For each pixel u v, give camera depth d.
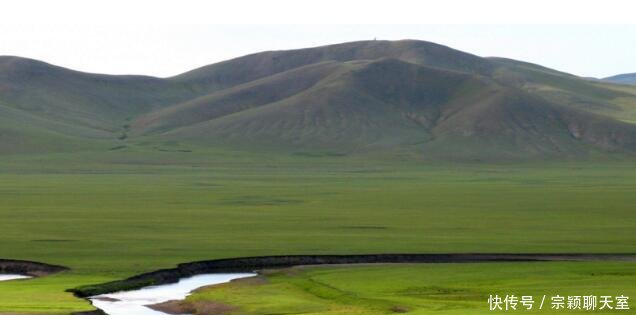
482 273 125.81
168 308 106.94
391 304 103.50
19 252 146.00
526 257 143.38
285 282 124.00
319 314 99.62
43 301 105.12
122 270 129.50
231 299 111.12
